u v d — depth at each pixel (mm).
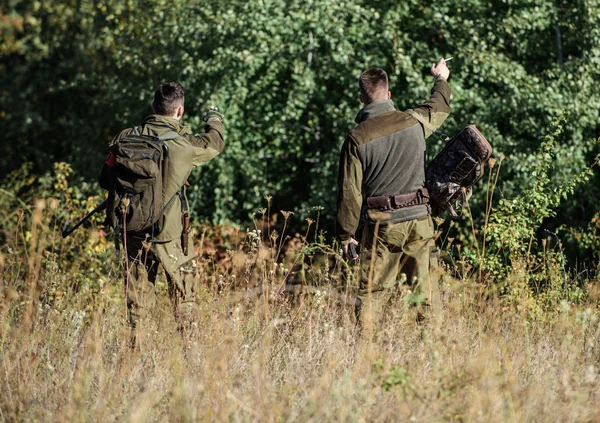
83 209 32125
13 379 12773
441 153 16125
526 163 34938
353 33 39188
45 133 59094
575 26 37188
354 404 11234
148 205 15578
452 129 37219
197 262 17125
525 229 21219
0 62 61938
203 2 41344
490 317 15172
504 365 13539
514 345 14141
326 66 40375
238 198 43719
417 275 16141
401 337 14227
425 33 41031
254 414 11000
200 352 13555
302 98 39781
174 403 10992
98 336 14648
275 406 10812
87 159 50344
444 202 16141
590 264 24625
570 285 19719
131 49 46156
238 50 39688
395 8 39750
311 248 20453
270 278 18766
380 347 13852
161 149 15555
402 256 16250
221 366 12008
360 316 15953
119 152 15445
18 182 44250
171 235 16016
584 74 35719
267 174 43812
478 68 36781
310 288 17984
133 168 15320
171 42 42969
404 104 39250
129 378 12578
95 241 27797
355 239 16797
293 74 40438
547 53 39812
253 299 17547
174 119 16219
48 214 27453
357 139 15891
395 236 15977
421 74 38875
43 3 54531
